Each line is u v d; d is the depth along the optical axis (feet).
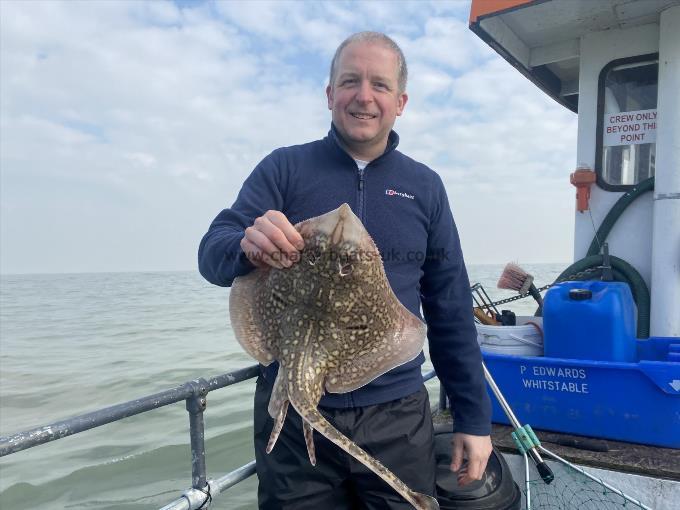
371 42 6.42
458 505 7.39
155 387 30.78
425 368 28.60
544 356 9.48
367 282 5.24
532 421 9.29
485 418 7.04
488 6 11.72
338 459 6.19
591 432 8.75
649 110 13.10
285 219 5.06
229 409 24.58
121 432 22.04
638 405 8.34
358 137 6.48
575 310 9.04
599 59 13.61
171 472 18.33
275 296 5.42
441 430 8.80
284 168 6.72
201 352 41.42
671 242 11.75
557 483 8.29
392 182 6.79
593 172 13.46
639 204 12.97
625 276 12.64
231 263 5.45
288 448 6.28
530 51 14.64
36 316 81.05
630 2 11.91
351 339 5.32
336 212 5.13
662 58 12.02
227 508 15.61
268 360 5.47
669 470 7.53
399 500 6.30
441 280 7.23
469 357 7.13
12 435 4.75
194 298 127.75
